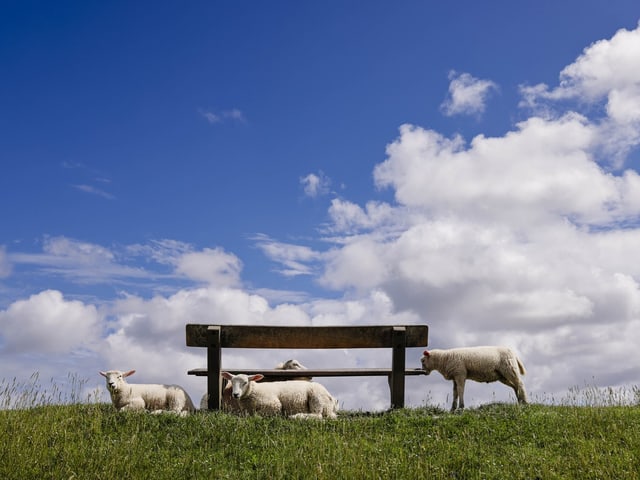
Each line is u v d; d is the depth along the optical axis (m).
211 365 13.20
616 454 10.60
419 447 11.12
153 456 10.73
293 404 13.11
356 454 10.60
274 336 13.37
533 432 11.77
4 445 10.69
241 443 11.31
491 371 14.72
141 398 13.13
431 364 14.85
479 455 10.75
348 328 13.46
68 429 11.79
